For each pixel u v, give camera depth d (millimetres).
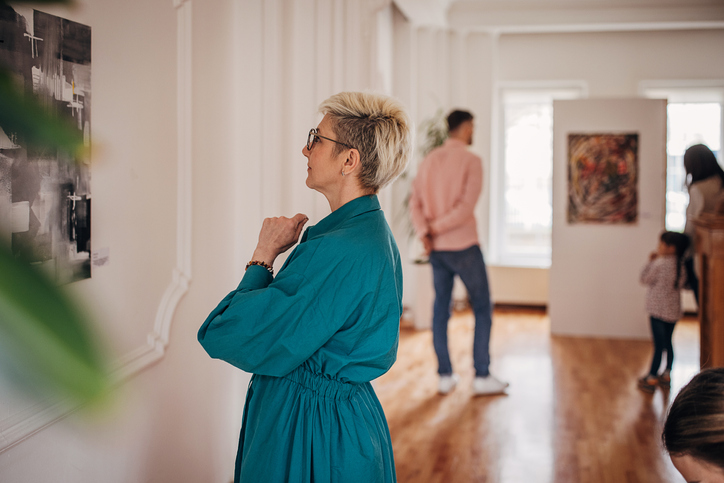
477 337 3701
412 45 5715
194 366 2162
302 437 1324
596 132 5090
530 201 6613
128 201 1699
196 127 2105
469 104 6238
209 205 2230
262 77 2387
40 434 1382
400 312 1438
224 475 2428
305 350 1256
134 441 1793
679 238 3785
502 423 3254
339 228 1360
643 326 5125
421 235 3738
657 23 5805
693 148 3787
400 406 3525
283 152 2482
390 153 1384
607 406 3516
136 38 1701
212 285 2277
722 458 758
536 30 6105
